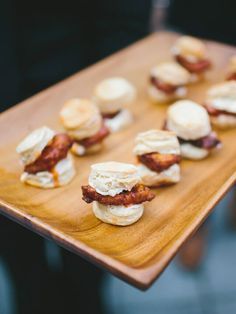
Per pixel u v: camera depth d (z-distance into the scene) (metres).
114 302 1.89
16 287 1.57
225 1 1.92
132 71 1.65
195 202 1.09
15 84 1.60
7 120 1.36
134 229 1.00
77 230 1.01
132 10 1.75
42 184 1.14
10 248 1.44
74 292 1.63
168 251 0.88
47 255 1.66
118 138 1.36
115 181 1.00
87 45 1.79
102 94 1.40
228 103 1.38
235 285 1.94
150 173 1.13
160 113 1.47
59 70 1.71
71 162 1.20
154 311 1.86
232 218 2.12
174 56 1.65
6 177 1.18
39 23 1.60
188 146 1.25
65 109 1.30
